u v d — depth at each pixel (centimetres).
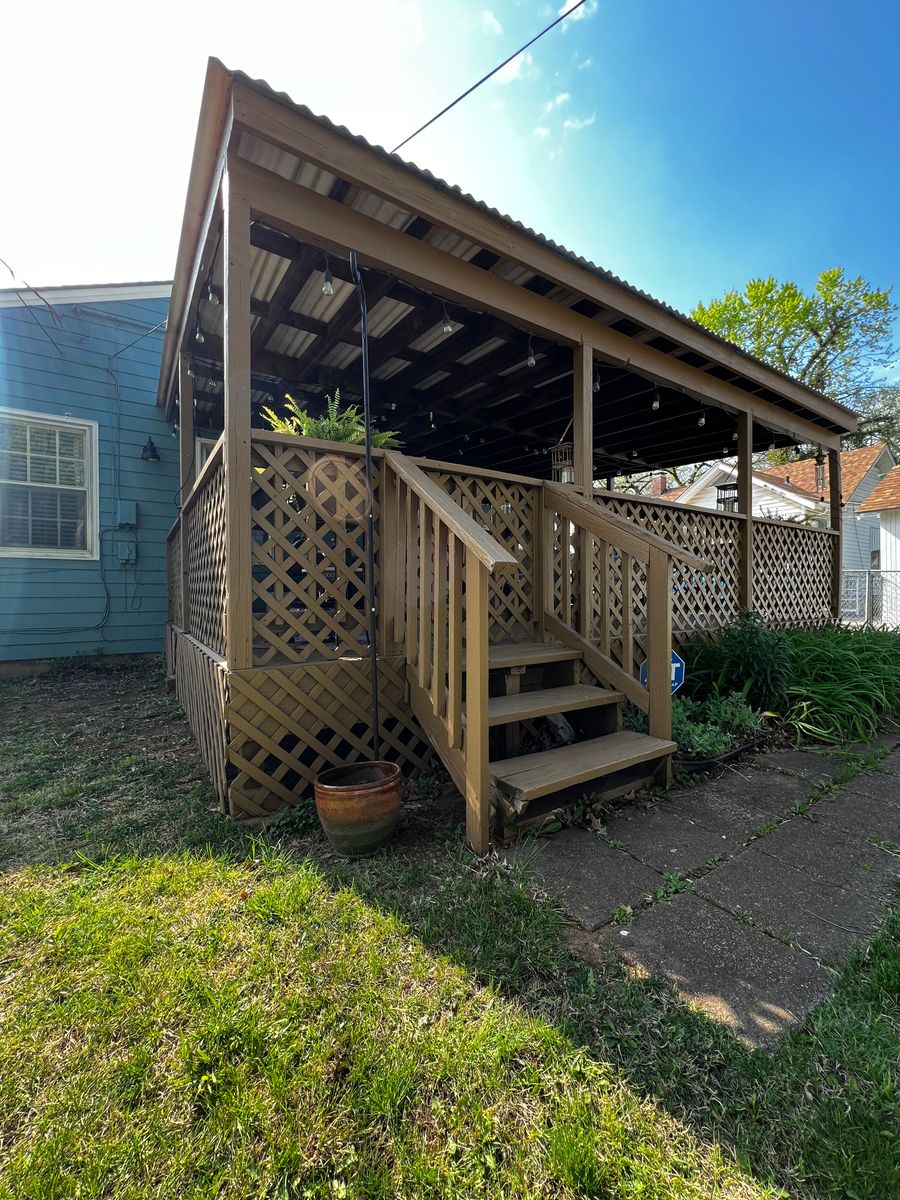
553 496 353
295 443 256
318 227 276
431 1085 115
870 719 381
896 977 145
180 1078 117
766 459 2097
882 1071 117
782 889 189
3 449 623
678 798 270
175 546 555
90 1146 104
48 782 299
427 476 271
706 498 1753
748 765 318
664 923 170
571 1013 134
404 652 283
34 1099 113
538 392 597
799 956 155
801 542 639
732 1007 136
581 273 361
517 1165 100
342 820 203
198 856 210
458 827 233
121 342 688
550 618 349
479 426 670
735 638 437
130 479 695
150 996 139
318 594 273
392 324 429
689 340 442
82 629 665
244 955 154
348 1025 130
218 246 316
